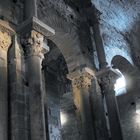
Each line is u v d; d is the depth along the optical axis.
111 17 26.47
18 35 16.52
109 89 21.25
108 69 21.17
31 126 14.52
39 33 16.56
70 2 22.53
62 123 28.42
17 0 17.42
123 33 27.84
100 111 20.20
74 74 21.03
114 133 20.06
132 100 27.80
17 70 15.41
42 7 19.33
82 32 22.56
